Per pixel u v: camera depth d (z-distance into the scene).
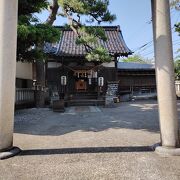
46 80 17.06
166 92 4.38
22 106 13.32
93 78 17.97
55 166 3.72
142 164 3.74
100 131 6.71
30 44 8.66
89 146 4.95
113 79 17.52
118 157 4.11
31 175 3.38
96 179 3.20
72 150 4.63
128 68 20.59
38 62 14.41
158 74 4.51
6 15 4.35
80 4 10.96
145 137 5.77
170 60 4.46
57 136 6.10
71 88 17.64
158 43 4.52
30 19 8.97
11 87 4.37
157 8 4.55
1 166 3.75
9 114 4.35
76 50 17.28
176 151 4.14
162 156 4.11
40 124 8.19
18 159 4.09
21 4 8.55
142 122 8.22
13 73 4.43
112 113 11.11
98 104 15.80
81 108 13.89
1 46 4.31
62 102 12.11
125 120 8.80
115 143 5.18
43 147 4.93
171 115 4.33
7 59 4.32
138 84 20.70
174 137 4.30
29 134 6.40
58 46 17.72
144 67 21.61
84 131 6.77
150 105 14.45
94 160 3.98
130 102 17.08
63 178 3.25
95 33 12.83
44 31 8.14
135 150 4.54
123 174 3.35
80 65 17.42
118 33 20.59
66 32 20.47
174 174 3.33
